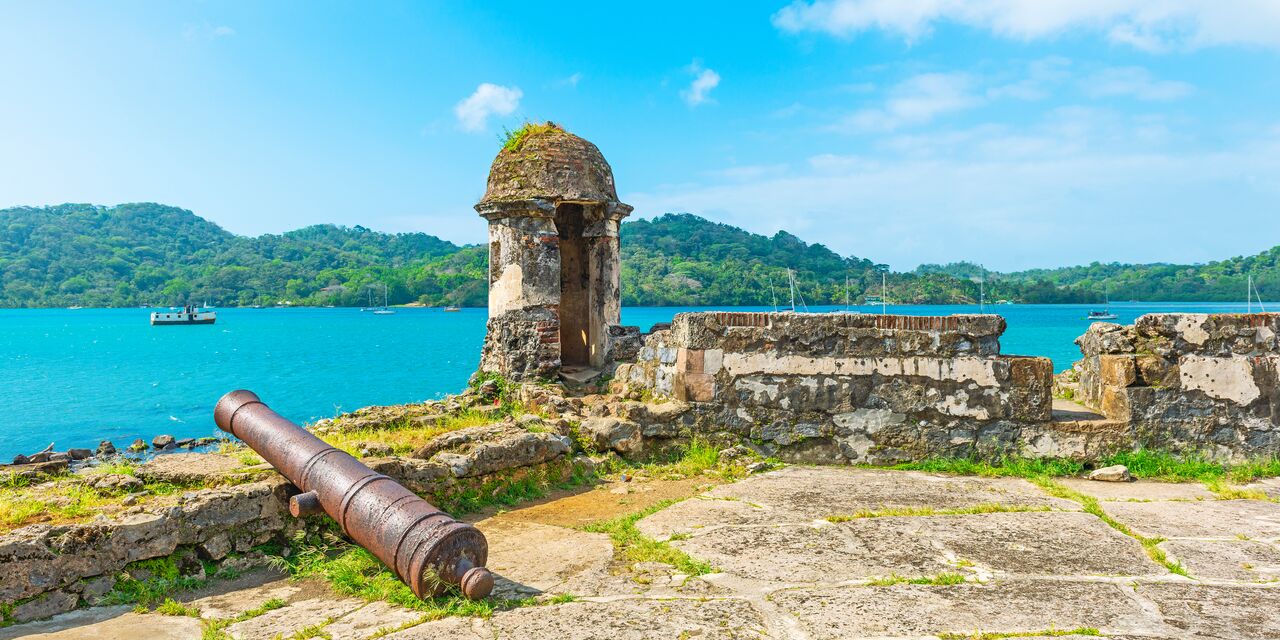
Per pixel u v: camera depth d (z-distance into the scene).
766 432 7.96
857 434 7.85
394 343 62.16
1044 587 4.39
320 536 5.43
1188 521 5.66
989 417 7.70
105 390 28.78
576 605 4.28
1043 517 5.79
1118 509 6.02
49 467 6.43
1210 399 7.50
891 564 4.82
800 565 4.83
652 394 8.60
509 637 3.88
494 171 11.18
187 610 4.43
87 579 4.48
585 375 11.04
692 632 3.88
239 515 5.11
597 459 7.80
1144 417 7.54
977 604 4.16
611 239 11.60
